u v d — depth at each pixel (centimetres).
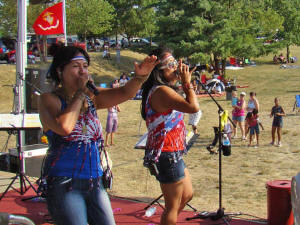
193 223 530
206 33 3481
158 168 370
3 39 3591
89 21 4512
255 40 3853
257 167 1044
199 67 518
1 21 3425
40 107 258
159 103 360
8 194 664
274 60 4741
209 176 963
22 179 654
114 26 5691
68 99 263
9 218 244
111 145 1403
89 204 263
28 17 2123
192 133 521
